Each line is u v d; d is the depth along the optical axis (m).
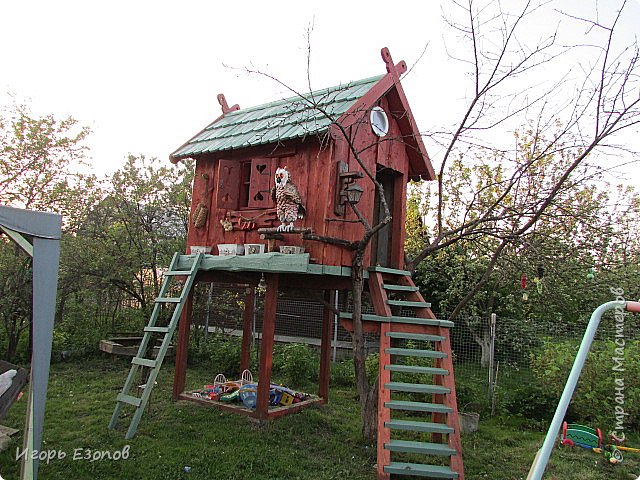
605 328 8.42
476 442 6.48
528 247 6.18
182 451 5.38
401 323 5.98
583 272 8.11
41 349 4.27
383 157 7.21
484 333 10.20
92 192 11.05
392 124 7.48
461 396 8.28
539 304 9.61
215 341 11.20
